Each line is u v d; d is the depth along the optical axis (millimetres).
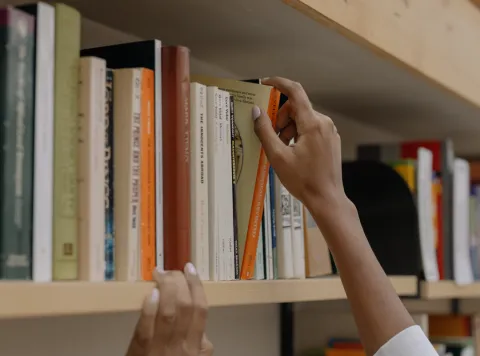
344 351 1497
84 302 667
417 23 1256
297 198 961
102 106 728
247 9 996
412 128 1937
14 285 602
